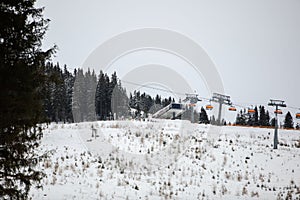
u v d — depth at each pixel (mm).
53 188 8852
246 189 11930
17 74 5148
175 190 10742
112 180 10828
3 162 5195
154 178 11828
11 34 5324
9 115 4996
